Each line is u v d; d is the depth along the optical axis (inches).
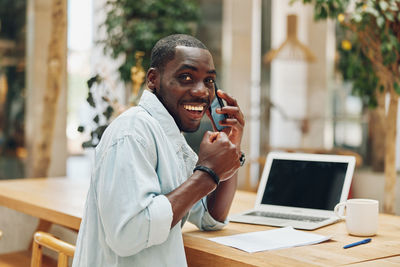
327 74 224.7
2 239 115.6
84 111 207.2
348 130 219.6
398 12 119.3
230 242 62.2
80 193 101.3
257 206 83.4
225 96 63.8
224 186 68.6
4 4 195.9
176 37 55.9
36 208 88.0
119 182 48.0
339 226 73.1
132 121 51.0
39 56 196.1
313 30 227.6
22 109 197.5
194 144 140.9
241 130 64.8
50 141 157.4
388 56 120.8
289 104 236.4
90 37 208.2
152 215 47.3
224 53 231.3
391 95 127.6
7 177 198.2
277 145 237.1
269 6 237.0
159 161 52.3
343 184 78.3
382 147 206.7
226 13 230.1
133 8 192.9
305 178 81.7
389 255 57.3
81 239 55.3
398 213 194.1
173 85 54.6
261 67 238.7
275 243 61.5
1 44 197.0
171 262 52.5
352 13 120.4
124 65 188.9
